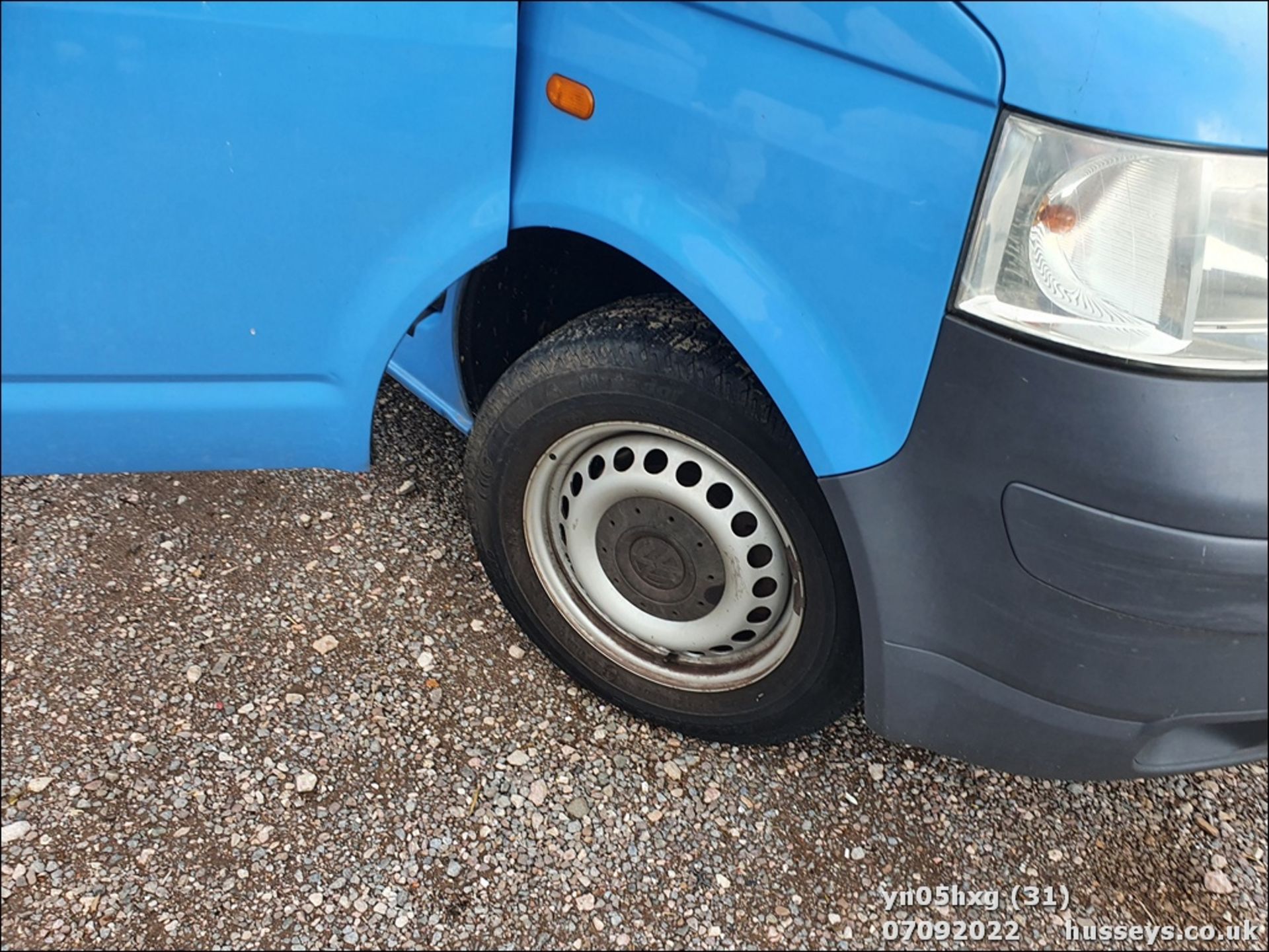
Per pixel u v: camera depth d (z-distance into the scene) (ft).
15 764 6.27
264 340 5.70
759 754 6.94
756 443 5.47
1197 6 4.11
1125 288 4.31
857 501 5.05
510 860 6.15
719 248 4.99
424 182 5.30
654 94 4.93
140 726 6.56
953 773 6.97
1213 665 4.68
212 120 4.99
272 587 7.53
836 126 4.52
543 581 6.81
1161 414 4.33
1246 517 4.33
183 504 8.07
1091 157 4.18
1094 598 4.66
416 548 7.98
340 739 6.64
